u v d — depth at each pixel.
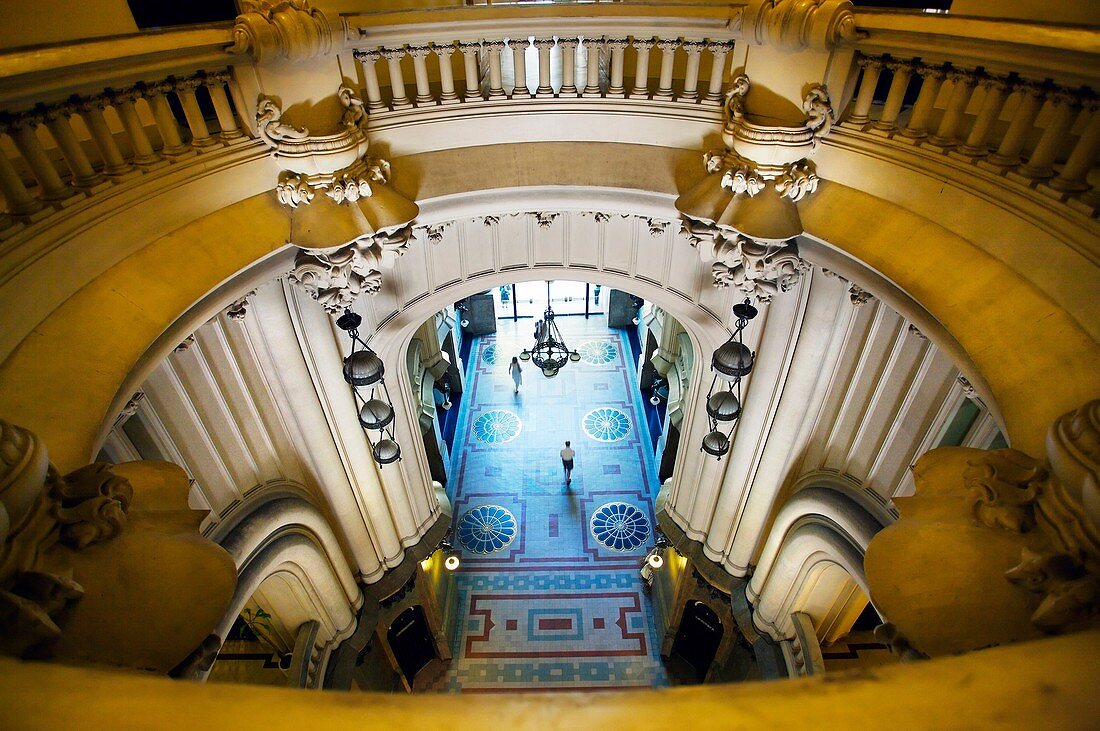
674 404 14.45
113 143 4.54
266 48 5.04
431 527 11.59
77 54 3.68
